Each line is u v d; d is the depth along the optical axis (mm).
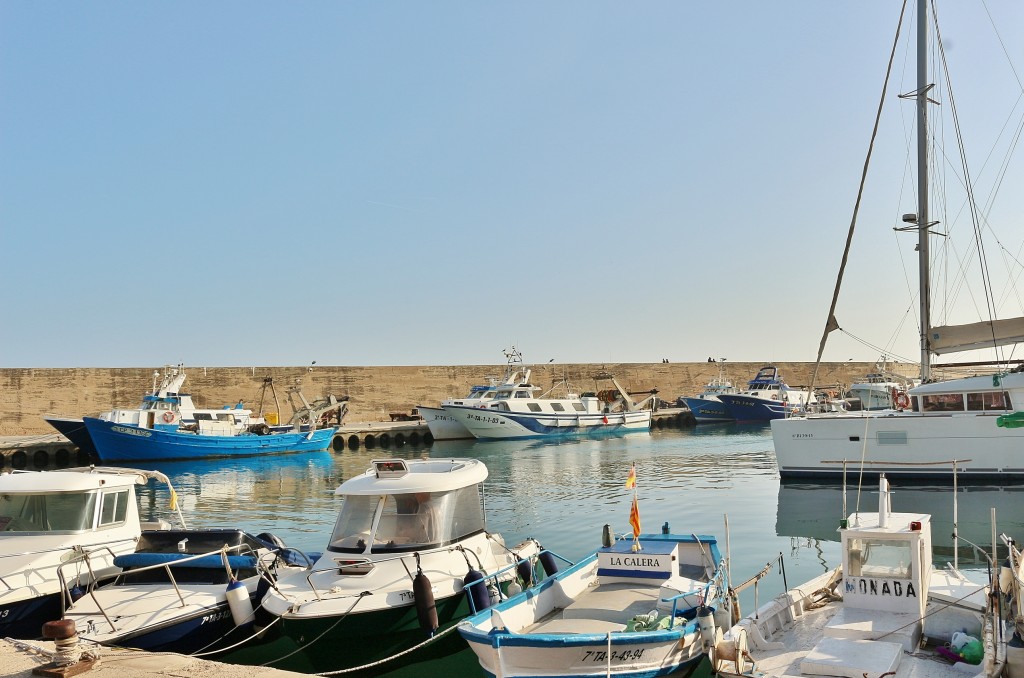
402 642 9875
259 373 54312
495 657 7941
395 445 49562
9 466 41688
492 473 31891
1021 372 22859
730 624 9602
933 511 20062
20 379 48188
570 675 8180
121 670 8273
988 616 8828
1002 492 22406
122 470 13055
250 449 42469
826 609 10133
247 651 10797
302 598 9828
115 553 11633
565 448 43219
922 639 8844
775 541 17281
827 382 72250
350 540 10953
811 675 7961
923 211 26688
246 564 11641
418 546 10711
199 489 29656
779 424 25594
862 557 9312
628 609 9875
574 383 63469
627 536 12219
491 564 11414
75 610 10320
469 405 49031
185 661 8625
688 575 11898
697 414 60750
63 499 11516
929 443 23562
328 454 44469
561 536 18547
